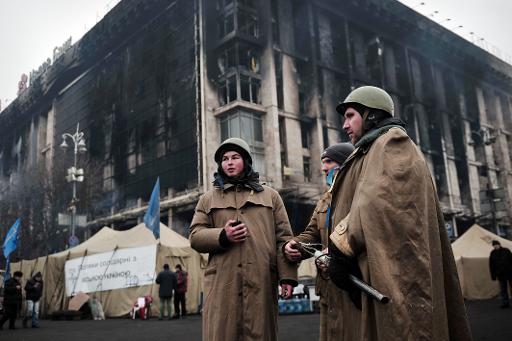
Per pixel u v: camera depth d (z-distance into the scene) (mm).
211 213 2834
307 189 36625
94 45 53406
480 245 18094
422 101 51094
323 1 44312
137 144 45156
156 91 43781
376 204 1594
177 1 42438
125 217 42625
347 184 1972
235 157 2879
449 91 55688
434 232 1627
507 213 55062
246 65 36688
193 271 16031
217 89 37281
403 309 1467
